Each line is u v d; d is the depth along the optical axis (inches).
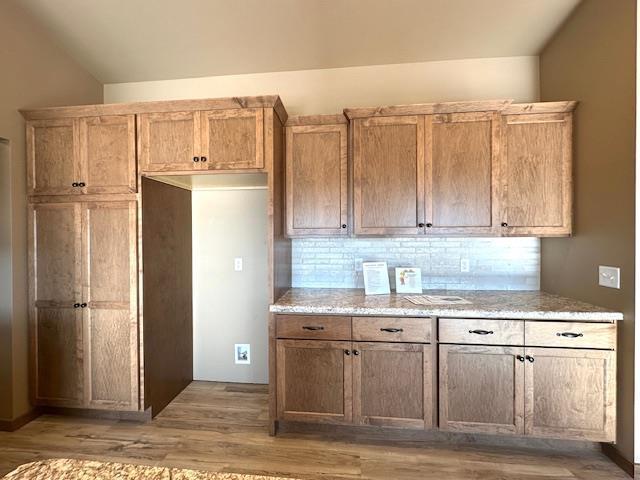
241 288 126.9
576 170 93.0
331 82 117.7
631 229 75.7
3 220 95.3
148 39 106.6
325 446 87.7
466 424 85.2
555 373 82.0
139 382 97.7
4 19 93.1
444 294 105.4
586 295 89.4
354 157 99.9
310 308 89.0
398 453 85.1
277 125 98.7
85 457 83.4
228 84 122.3
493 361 84.0
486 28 99.5
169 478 36.7
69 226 99.1
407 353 86.7
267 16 97.7
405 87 114.7
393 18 97.0
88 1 93.9
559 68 99.3
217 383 126.6
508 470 78.9
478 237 103.9
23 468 38.5
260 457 83.5
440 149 97.1
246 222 126.3
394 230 99.0
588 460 81.9
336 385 89.4
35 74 101.4
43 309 100.0
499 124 95.3
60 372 99.7
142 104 96.0
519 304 89.6
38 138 99.5
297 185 103.5
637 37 73.6
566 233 94.6
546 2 90.1
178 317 118.0
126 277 97.7
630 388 76.7
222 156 95.0
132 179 97.1
